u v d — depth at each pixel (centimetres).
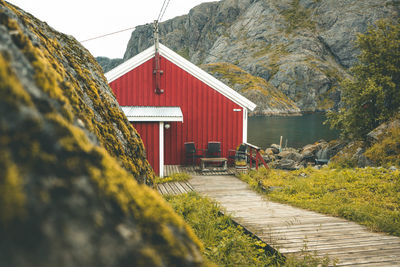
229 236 466
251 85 12406
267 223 559
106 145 246
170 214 124
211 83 1364
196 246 125
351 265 362
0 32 105
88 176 97
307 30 16312
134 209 108
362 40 2030
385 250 413
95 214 87
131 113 1145
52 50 255
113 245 84
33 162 79
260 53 16750
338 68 14238
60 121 101
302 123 6794
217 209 643
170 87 1347
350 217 600
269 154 2528
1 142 74
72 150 97
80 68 311
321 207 688
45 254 65
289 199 804
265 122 7119
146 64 1327
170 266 101
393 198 709
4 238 61
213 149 1331
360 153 1596
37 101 98
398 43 1928
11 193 67
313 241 449
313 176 1043
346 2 16100
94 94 295
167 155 1363
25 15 263
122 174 117
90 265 73
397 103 1941
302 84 13250
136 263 87
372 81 1898
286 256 386
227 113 1387
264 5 19438
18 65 102
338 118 2184
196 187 987
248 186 1005
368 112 1956
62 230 73
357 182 881
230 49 18775
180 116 1129
